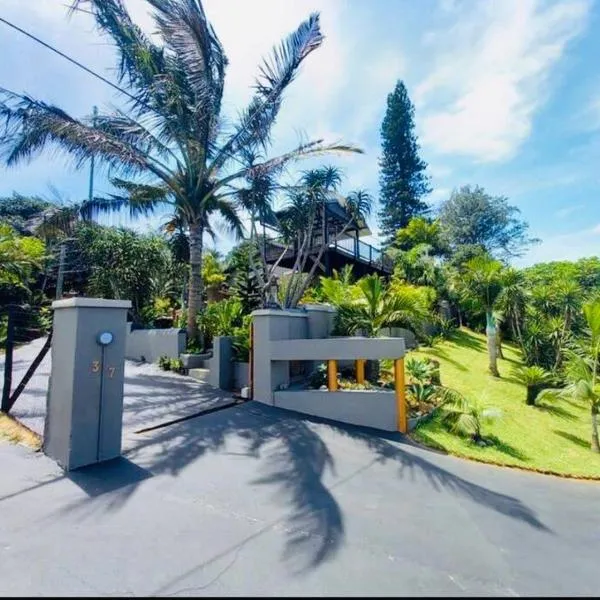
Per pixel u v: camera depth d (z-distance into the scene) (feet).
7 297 43.98
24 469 12.05
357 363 24.56
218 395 23.81
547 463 21.79
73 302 12.87
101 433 13.17
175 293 50.98
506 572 8.66
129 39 29.81
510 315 56.13
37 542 8.57
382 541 9.57
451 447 19.19
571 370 35.19
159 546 8.69
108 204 33.01
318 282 48.83
